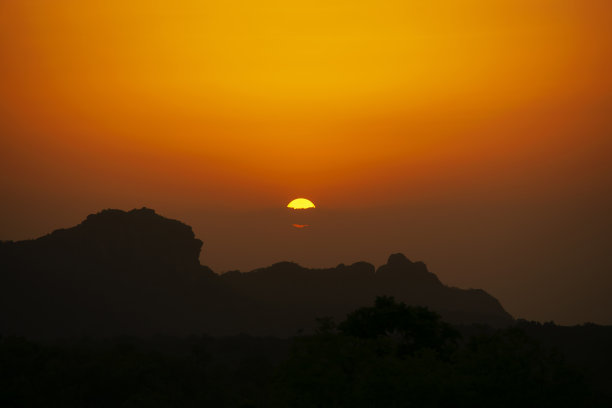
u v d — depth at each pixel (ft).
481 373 129.80
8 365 352.49
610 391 327.06
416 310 221.05
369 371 130.93
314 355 140.67
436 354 148.77
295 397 136.67
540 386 126.00
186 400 361.10
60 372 356.38
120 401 347.36
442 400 126.00
